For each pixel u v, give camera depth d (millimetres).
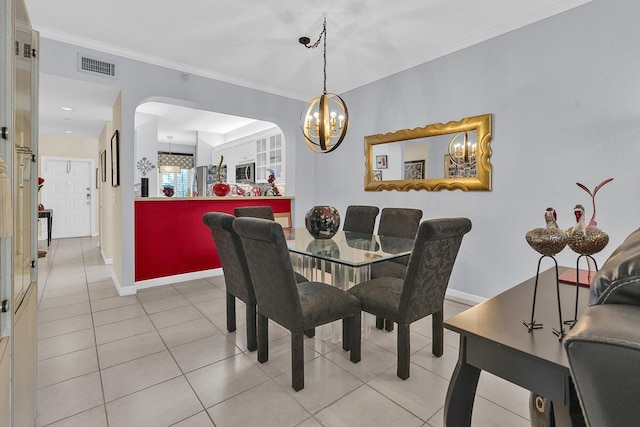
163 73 3527
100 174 5719
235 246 2119
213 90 3895
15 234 1092
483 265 3016
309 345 2305
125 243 3354
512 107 2787
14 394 1065
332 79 4035
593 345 442
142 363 2037
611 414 449
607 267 625
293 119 4703
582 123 2424
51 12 2619
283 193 5949
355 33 2939
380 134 3889
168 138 8406
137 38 3051
